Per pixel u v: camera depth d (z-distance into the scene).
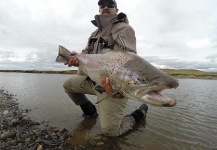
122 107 1.17
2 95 2.52
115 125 1.12
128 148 0.99
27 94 2.55
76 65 1.12
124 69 0.80
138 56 0.82
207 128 1.26
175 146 1.01
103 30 1.17
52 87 3.31
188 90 3.28
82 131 1.21
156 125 1.32
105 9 1.28
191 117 1.50
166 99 0.66
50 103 1.96
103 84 0.87
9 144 1.01
